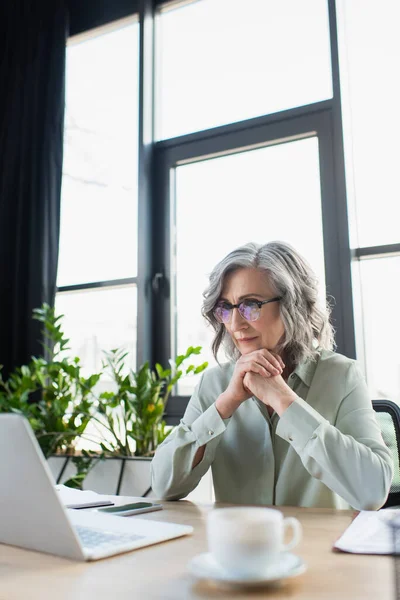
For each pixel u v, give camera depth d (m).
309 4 2.62
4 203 3.00
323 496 1.21
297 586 0.59
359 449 1.06
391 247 2.27
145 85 2.90
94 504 1.10
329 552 0.73
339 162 2.36
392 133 2.36
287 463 1.24
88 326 2.91
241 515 0.64
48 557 0.72
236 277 1.29
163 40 3.03
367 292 2.31
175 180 2.87
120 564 0.68
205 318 1.41
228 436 1.31
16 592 0.58
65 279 3.03
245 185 2.64
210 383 1.42
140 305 2.71
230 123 2.69
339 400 1.26
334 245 2.33
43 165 2.91
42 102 3.03
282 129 2.55
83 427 2.41
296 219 2.48
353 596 0.55
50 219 2.87
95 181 3.05
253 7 2.78
